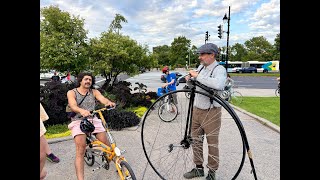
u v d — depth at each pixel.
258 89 21.52
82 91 3.59
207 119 3.47
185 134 3.53
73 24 9.44
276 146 5.25
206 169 4.07
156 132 5.30
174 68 62.41
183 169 3.97
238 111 9.90
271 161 4.43
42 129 2.77
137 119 6.78
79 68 9.53
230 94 12.50
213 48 3.32
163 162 4.21
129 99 10.04
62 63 9.01
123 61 10.87
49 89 7.33
